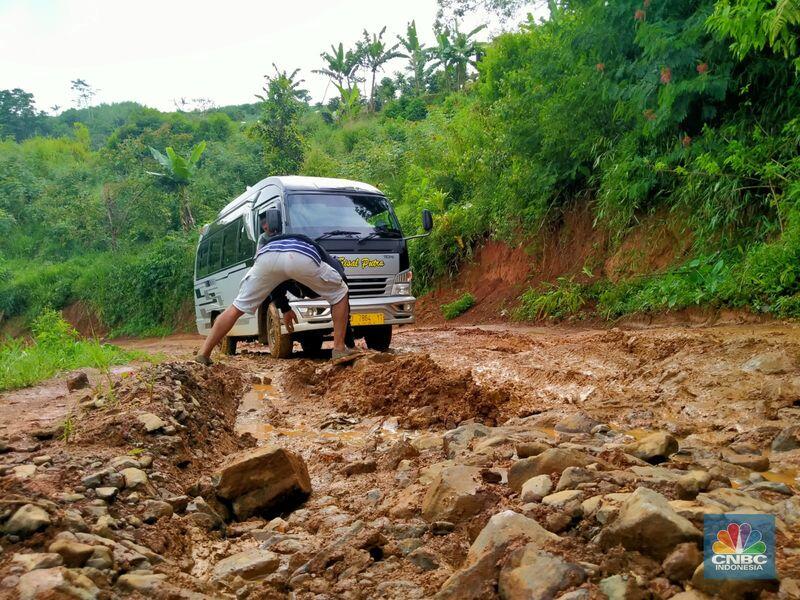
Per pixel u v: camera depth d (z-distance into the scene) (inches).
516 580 75.0
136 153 1752.0
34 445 139.9
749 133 385.4
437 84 2132.1
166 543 100.3
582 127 509.0
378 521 107.9
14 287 1449.3
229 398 233.1
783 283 318.0
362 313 358.0
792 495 107.0
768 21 298.0
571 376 234.7
